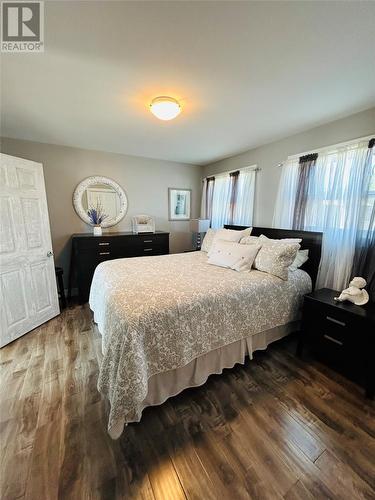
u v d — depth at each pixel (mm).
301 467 1157
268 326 1998
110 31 1185
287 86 1713
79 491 1049
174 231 4547
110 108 2090
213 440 1301
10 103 1986
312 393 1648
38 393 1636
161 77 1605
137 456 1209
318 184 2471
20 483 1076
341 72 1534
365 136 2096
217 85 1703
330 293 2127
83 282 3303
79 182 3529
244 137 2861
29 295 2512
